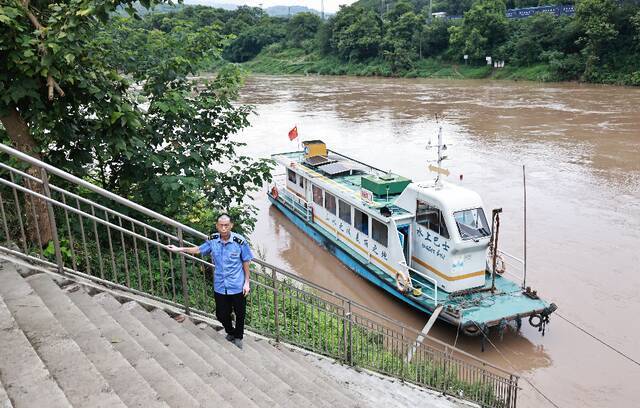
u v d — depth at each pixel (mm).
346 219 18797
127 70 9406
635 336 13773
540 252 18516
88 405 3920
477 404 9453
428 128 41156
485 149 33562
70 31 6586
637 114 42938
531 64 73438
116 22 9492
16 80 6875
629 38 63438
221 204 9789
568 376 12453
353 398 6750
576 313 14852
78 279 5926
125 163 9008
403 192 16219
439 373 9523
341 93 66562
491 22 77312
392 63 88250
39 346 4434
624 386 11984
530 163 29969
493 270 14609
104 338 4859
